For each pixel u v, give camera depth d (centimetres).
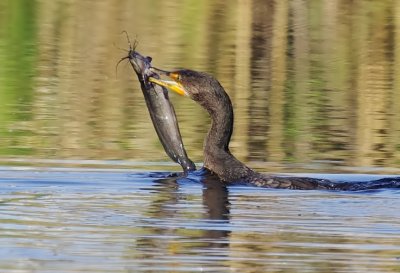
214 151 1315
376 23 3000
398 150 1572
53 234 979
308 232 998
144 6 3222
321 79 2258
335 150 1568
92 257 909
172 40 2673
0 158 1415
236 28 2886
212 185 1245
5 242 952
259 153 1534
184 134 1673
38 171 1309
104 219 1045
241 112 1881
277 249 941
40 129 1683
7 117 1788
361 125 1786
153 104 1370
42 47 2569
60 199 1135
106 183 1239
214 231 1002
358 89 2148
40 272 862
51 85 2114
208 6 3200
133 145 1562
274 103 1977
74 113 1839
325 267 888
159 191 1198
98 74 2262
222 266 888
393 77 2303
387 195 1181
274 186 1238
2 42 2625
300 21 3006
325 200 1148
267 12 3117
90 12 3094
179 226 1021
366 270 879
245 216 1064
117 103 1947
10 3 3156
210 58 2445
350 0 3291
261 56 2519
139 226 1016
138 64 1380
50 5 3191
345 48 2656
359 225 1029
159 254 920
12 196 1145
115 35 2736
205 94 1340
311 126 1767
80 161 1406
